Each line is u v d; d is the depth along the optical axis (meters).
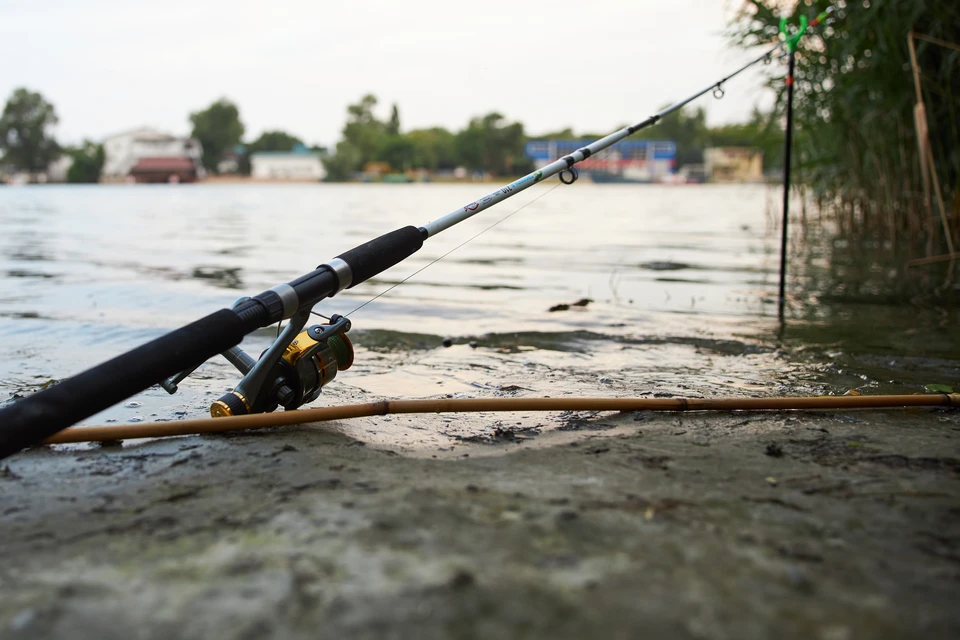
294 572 1.34
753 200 30.17
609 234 11.98
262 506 1.67
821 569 1.38
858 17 6.88
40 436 1.71
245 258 8.29
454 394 3.03
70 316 4.69
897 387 3.09
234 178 111.25
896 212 8.84
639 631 1.17
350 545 1.44
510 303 5.30
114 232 12.52
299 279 2.24
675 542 1.48
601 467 2.01
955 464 2.04
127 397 1.85
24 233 12.13
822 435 2.33
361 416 2.35
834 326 4.42
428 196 36.78
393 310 5.01
